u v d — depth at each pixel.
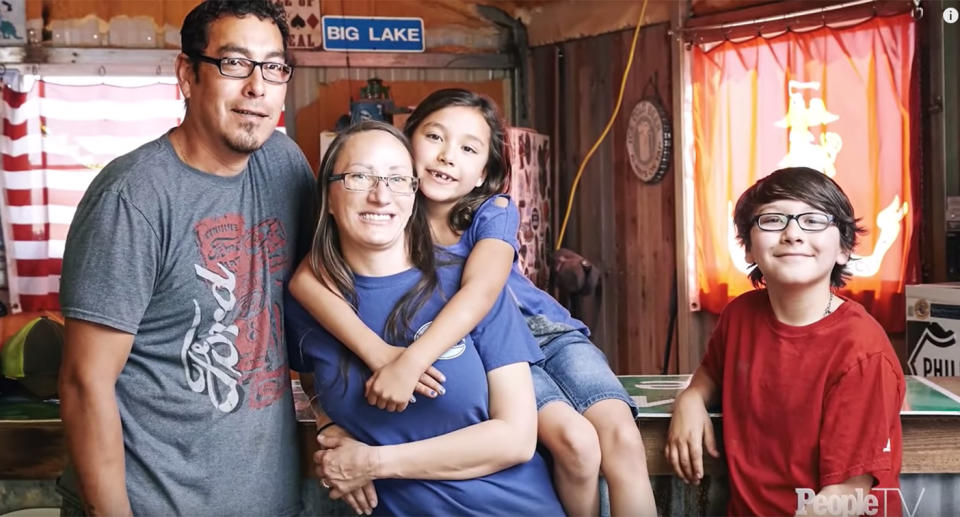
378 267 1.88
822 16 4.45
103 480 1.75
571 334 2.31
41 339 2.38
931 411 2.08
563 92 6.29
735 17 4.86
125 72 6.08
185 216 1.81
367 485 1.82
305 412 2.18
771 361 1.99
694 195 5.15
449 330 1.79
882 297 4.24
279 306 1.93
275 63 1.84
